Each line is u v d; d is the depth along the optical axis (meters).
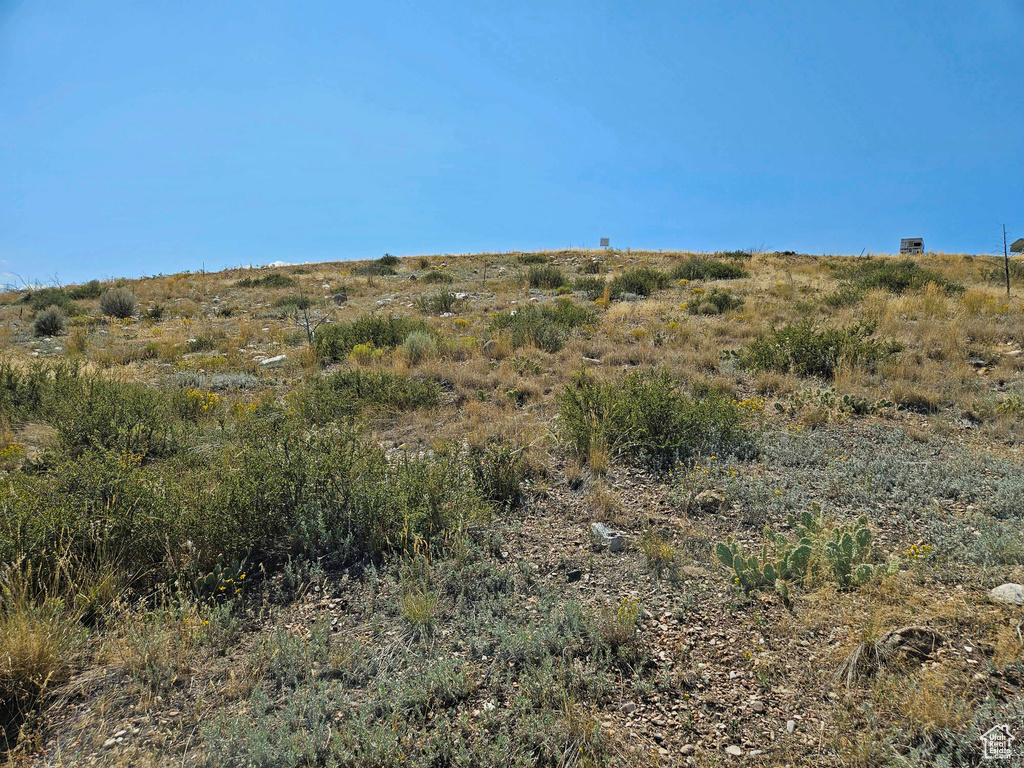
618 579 3.90
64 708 2.85
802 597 3.53
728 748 2.55
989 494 4.65
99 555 3.87
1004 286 16.38
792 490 4.92
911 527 4.30
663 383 6.86
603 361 9.97
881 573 3.61
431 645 3.29
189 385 9.58
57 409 7.17
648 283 18.98
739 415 6.28
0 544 3.70
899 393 7.15
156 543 4.04
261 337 14.67
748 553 4.11
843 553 3.73
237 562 4.02
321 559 4.19
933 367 8.21
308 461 4.80
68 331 16.91
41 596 3.55
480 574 3.94
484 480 5.16
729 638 3.25
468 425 7.01
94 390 7.75
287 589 3.89
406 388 8.20
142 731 2.71
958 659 2.89
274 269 33.00
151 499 4.24
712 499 4.88
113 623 3.41
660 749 2.57
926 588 3.51
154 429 6.63
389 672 3.08
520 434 6.40
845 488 4.90
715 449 5.88
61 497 4.24
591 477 5.45
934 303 11.99
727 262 25.22
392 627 3.46
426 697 2.84
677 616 3.46
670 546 4.23
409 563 4.04
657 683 2.95
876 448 5.77
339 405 7.54
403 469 4.88
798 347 8.88
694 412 6.11
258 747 2.51
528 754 2.50
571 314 13.44
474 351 10.78
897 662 2.88
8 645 2.92
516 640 3.18
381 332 12.53
